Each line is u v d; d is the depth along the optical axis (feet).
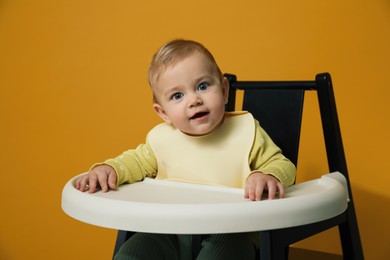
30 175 5.62
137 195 2.72
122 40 5.24
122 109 5.28
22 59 5.59
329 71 4.50
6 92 5.65
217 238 3.00
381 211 4.46
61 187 5.52
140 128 5.21
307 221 2.44
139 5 5.16
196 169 3.24
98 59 5.34
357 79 4.43
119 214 2.45
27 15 5.55
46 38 5.50
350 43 4.43
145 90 5.17
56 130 5.51
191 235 3.15
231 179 3.16
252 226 2.34
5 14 5.62
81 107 5.42
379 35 4.33
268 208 2.37
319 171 4.62
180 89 3.02
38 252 5.65
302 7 4.55
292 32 4.59
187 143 3.29
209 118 3.02
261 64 4.71
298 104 3.74
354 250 3.36
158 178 3.37
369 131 4.43
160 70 3.07
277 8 4.63
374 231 4.51
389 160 4.39
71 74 5.44
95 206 2.55
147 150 3.38
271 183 2.56
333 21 4.46
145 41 5.15
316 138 4.62
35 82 5.56
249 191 2.55
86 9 5.36
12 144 5.65
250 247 3.07
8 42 5.63
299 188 2.85
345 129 4.51
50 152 5.54
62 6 5.43
